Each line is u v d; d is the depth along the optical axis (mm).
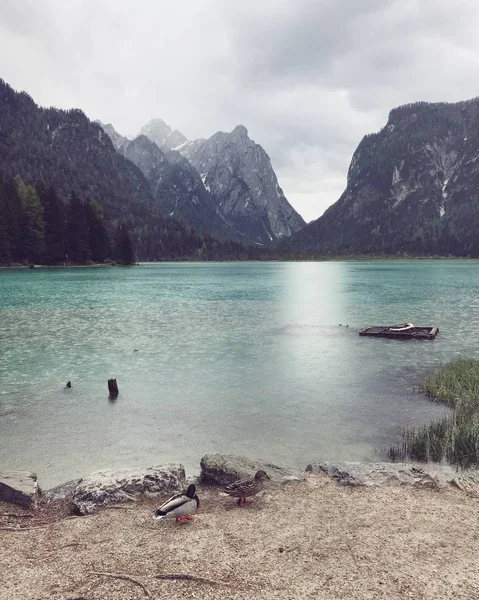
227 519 9422
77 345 31656
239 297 67062
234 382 22484
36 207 152250
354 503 10117
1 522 9711
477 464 12891
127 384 22172
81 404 19156
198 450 14445
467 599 6453
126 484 10883
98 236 176375
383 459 13648
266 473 11695
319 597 6508
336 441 15094
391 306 54469
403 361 26703
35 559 7895
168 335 35594
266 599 6457
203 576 7113
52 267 154125
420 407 18547
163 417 17547
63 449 14555
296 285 92312
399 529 8820
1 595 6723
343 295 69562
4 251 141500
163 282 100188
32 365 25953
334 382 22391
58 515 10086
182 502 9062
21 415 17781
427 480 11375
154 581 6996
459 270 156375
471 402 18141
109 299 62594
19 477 11570
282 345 31703
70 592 6762
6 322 42000
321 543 8250
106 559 7797
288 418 17359
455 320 42625
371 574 7148
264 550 8000
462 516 9438
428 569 7285
